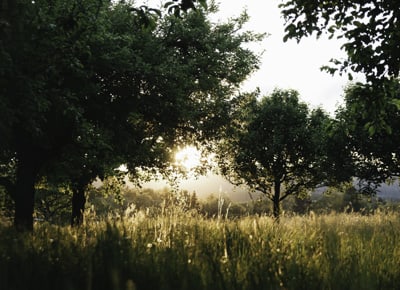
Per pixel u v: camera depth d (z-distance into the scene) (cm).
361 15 881
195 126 1983
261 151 3712
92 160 1694
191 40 1970
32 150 1545
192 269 268
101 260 288
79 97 1509
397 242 419
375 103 942
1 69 793
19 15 611
